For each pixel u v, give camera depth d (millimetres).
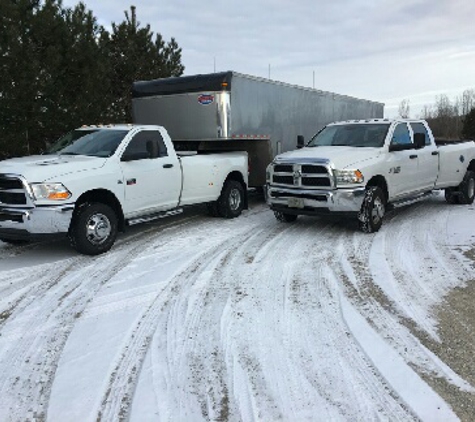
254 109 11430
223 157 10227
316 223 9516
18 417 3412
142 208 8281
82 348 4410
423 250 7320
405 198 9555
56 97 11266
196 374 3906
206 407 3465
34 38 11266
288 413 3375
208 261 6957
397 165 9031
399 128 9578
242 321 4871
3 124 10773
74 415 3412
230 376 3861
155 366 4047
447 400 3473
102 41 12750
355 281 5965
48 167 7109
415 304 5215
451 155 10859
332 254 7180
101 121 12102
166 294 5688
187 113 11008
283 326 4734
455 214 10281
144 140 8492
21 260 7312
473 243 7656
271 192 8859
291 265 6668
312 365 3998
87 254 7406
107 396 3631
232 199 10422
